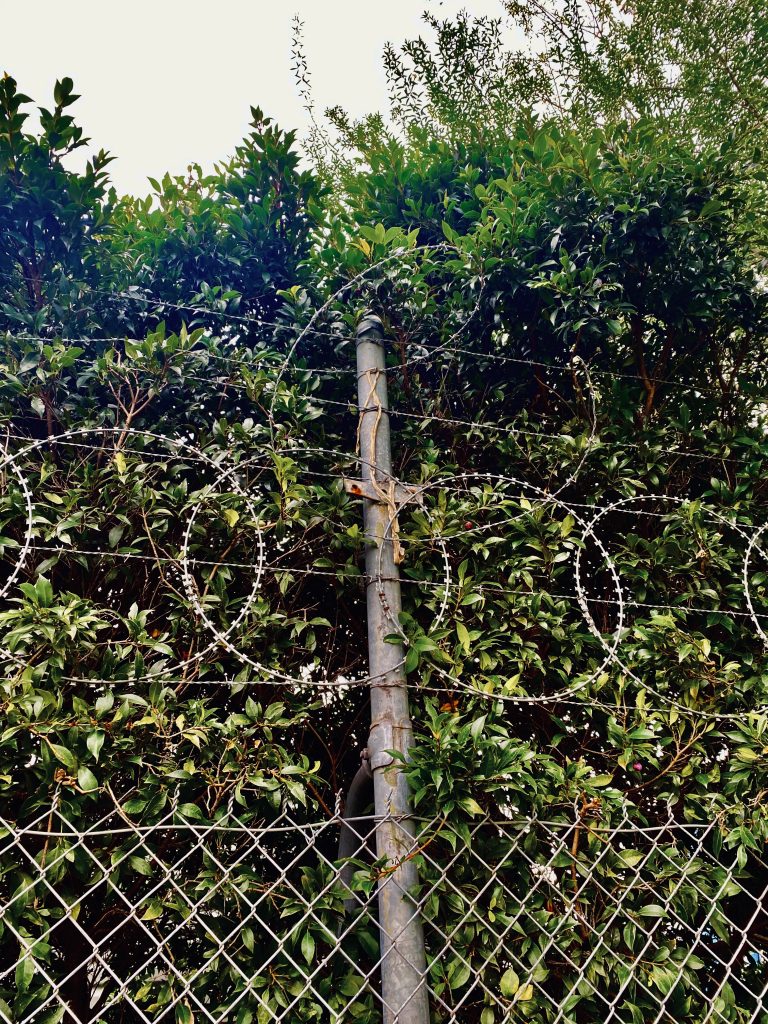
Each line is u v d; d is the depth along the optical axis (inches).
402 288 114.0
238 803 72.9
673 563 99.7
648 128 132.6
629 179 120.4
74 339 102.9
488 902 68.7
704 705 88.4
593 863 71.8
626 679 87.8
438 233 133.1
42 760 63.3
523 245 118.1
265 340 119.6
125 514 84.3
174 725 71.2
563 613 92.4
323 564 84.8
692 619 99.6
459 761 68.6
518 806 73.0
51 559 77.5
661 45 181.5
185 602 79.8
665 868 75.0
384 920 63.0
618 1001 71.6
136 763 67.0
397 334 114.3
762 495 112.5
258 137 122.0
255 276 123.2
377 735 71.4
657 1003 70.3
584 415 117.7
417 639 74.6
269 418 98.3
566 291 111.5
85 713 64.1
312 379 109.7
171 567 86.5
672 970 69.8
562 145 128.6
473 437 114.0
